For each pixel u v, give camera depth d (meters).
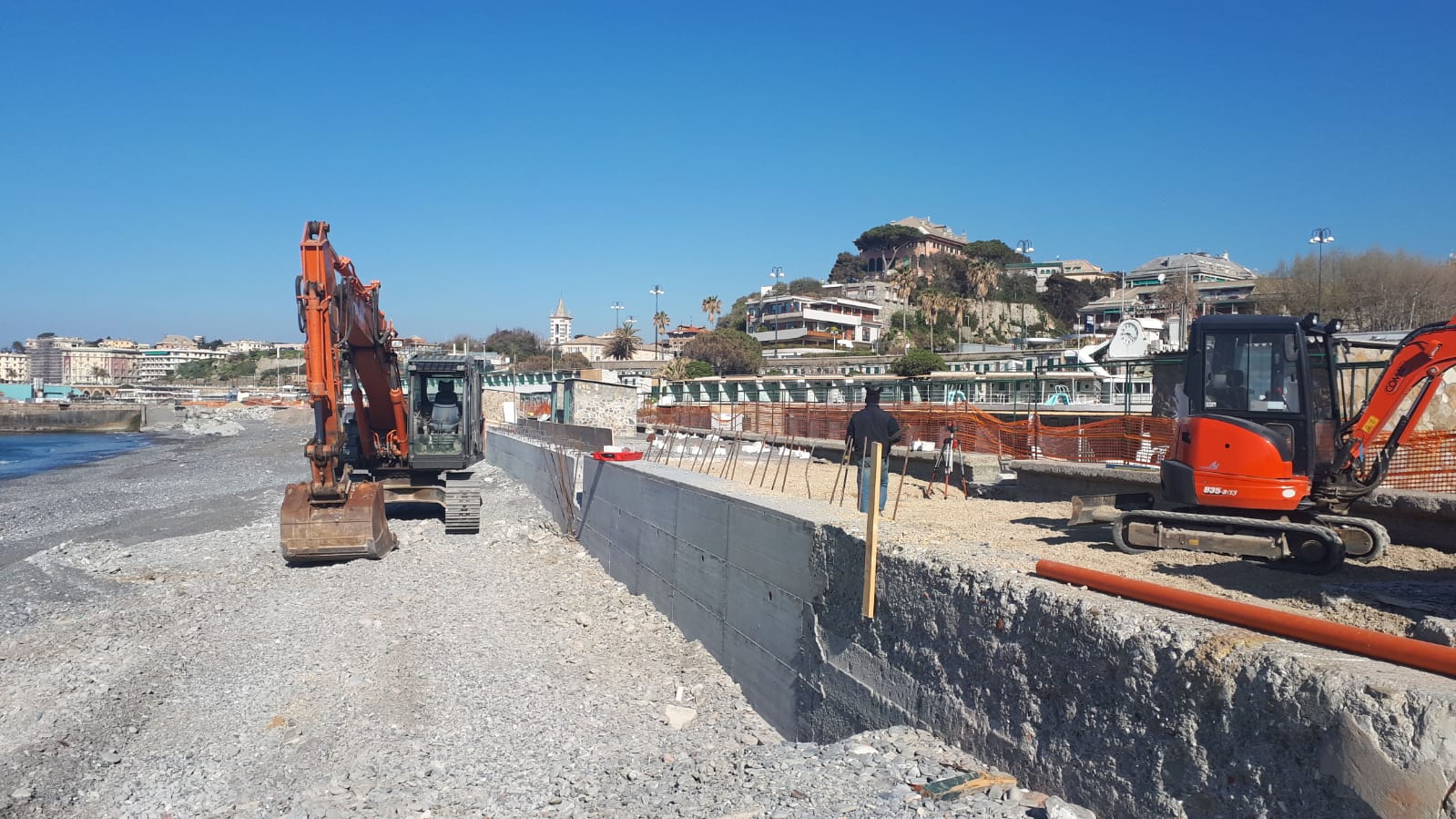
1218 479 8.27
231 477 41.16
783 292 123.62
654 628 13.20
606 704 10.35
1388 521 9.23
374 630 12.77
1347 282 41.91
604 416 47.56
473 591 15.20
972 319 105.31
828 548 8.98
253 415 116.62
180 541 20.97
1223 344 8.54
